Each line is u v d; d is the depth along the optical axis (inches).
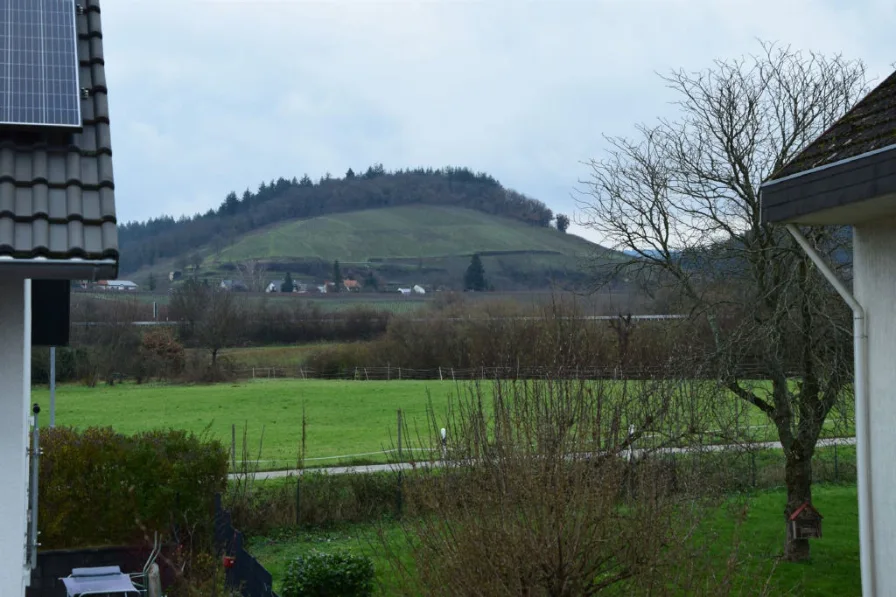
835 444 925.2
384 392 1824.6
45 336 401.1
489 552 327.3
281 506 811.4
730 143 655.8
